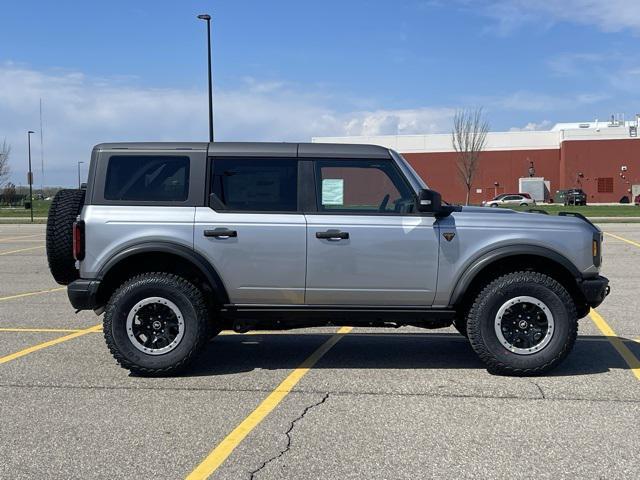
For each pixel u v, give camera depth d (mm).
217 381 5664
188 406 4973
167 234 5738
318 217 5758
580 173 67000
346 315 5828
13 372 5938
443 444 4180
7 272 13742
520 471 3770
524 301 5676
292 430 4449
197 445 4191
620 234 22312
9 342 7203
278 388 5445
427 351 6809
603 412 4785
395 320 5848
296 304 5855
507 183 69750
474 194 70125
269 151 5859
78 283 5738
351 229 5723
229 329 6191
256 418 4691
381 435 4344
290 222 5734
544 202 68750
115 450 4109
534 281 5656
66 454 4047
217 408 4922
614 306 9312
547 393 5258
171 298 5711
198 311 5730
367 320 5852
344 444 4191
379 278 5742
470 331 5762
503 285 5664
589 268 5785
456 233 5727
